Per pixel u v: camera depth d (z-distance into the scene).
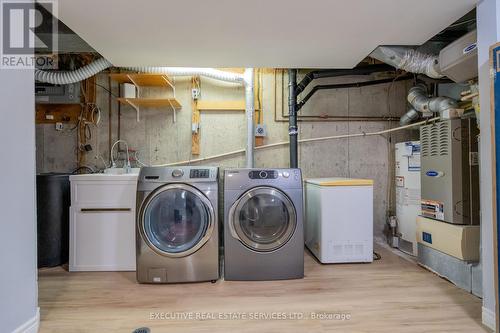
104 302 1.97
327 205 2.70
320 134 3.50
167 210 2.34
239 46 2.37
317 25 2.02
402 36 2.21
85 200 2.54
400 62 2.46
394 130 3.32
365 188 2.73
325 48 2.42
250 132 3.27
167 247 2.27
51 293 2.11
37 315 1.64
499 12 1.62
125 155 3.36
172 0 1.69
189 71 3.05
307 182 3.14
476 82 2.16
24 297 1.54
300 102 3.32
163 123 3.38
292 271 2.35
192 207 2.33
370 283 2.27
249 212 2.37
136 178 2.55
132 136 3.37
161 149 3.39
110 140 3.35
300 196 2.36
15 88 1.49
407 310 1.85
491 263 1.65
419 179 2.92
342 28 2.07
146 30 2.08
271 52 2.50
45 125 3.28
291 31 2.11
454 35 2.57
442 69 2.24
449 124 2.29
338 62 2.76
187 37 2.19
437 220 2.43
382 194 3.53
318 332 1.61
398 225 3.21
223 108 3.39
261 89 3.46
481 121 1.71
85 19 1.91
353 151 3.52
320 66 2.86
